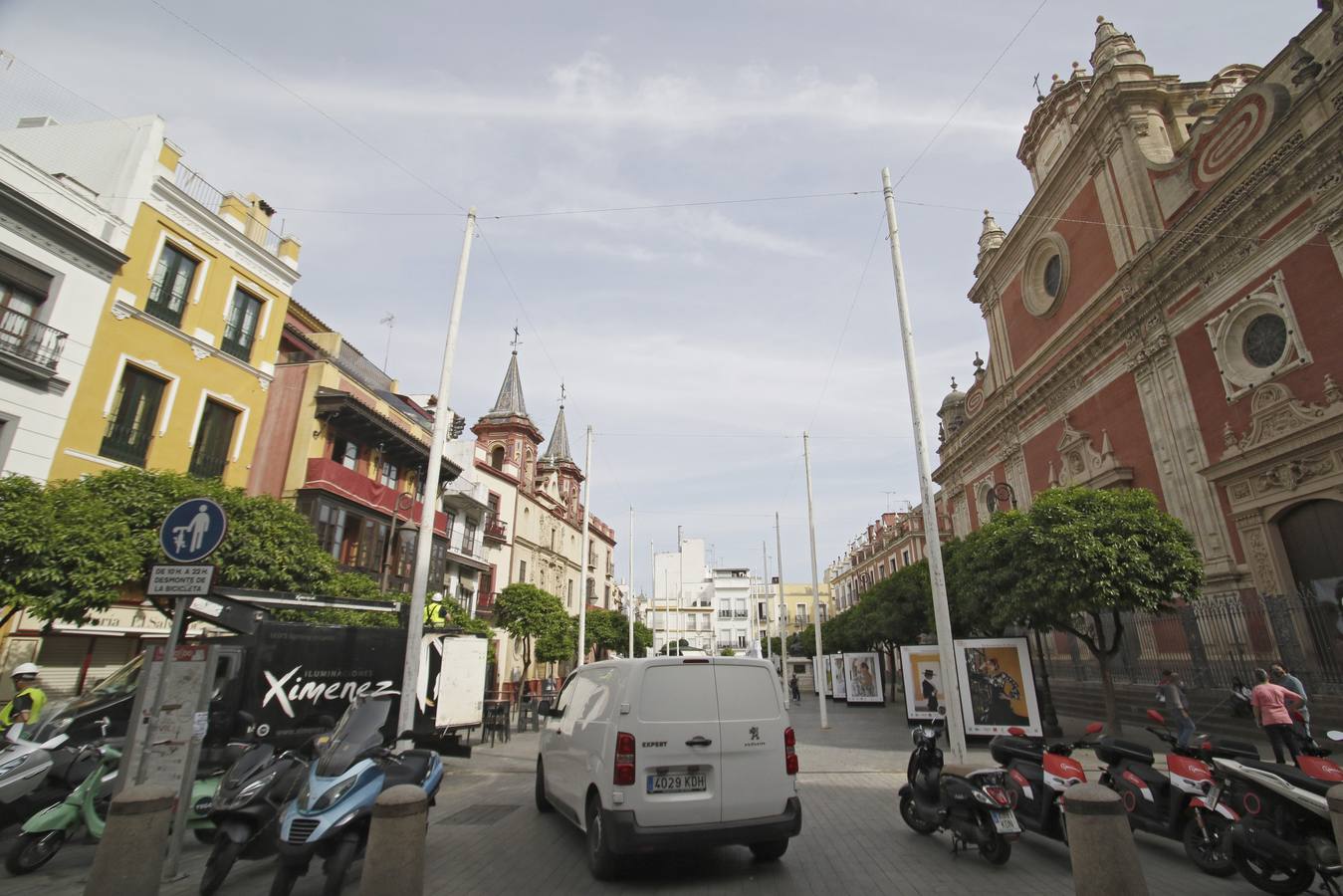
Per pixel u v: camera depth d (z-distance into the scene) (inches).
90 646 591.2
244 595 392.5
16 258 563.2
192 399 720.3
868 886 226.8
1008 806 246.5
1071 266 944.9
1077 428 916.6
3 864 255.9
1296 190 599.8
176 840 245.4
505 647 1423.5
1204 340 703.1
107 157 688.4
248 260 802.2
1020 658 592.7
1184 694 578.6
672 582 4025.6
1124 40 879.1
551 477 1983.3
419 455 1030.4
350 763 232.8
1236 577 653.3
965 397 1310.3
